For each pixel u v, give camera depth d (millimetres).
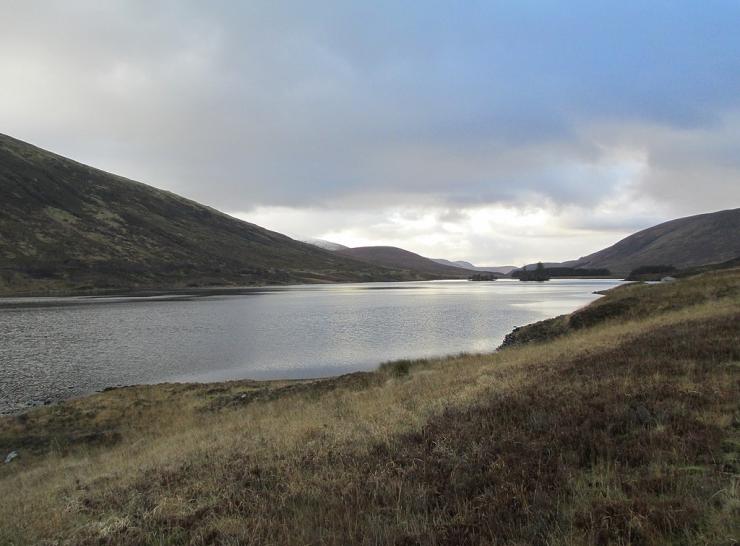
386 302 93125
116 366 33188
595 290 133500
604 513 4586
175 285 162000
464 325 53594
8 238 145875
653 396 7980
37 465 14766
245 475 7750
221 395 21688
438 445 7316
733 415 6840
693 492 4824
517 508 5016
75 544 6113
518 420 7977
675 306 27000
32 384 28328
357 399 15445
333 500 5957
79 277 140625
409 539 4707
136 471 9703
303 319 61500
